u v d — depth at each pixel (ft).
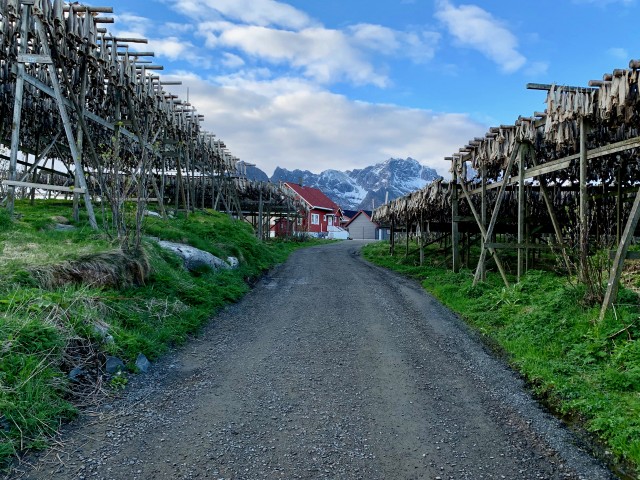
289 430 13.34
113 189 27.63
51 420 12.65
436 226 71.41
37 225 28.71
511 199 50.44
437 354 21.15
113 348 17.16
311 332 24.58
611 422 13.44
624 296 22.79
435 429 13.64
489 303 29.89
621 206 42.11
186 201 59.52
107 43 38.01
